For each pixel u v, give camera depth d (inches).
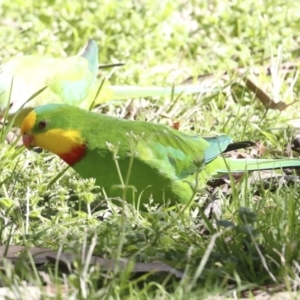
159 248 291.3
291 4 599.5
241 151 422.3
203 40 557.0
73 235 302.7
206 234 321.4
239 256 282.4
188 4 609.0
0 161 375.6
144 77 506.0
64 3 587.2
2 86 433.1
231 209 340.2
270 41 526.6
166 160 342.6
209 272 266.7
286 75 515.5
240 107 457.4
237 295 260.7
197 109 464.1
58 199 348.8
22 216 331.3
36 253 279.3
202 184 361.7
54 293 256.5
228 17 575.2
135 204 347.6
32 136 353.4
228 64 523.8
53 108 351.3
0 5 592.7
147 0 590.9
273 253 281.7
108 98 475.5
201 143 360.5
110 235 295.6
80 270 256.2
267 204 342.6
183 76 519.8
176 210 343.0
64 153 349.1
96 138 341.4
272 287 268.7
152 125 349.4
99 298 247.3
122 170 340.2
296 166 378.3
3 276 255.4
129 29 557.9
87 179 338.3
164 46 543.8
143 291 252.8
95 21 568.4
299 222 309.7
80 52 485.4
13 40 547.5
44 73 449.1
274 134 443.2
